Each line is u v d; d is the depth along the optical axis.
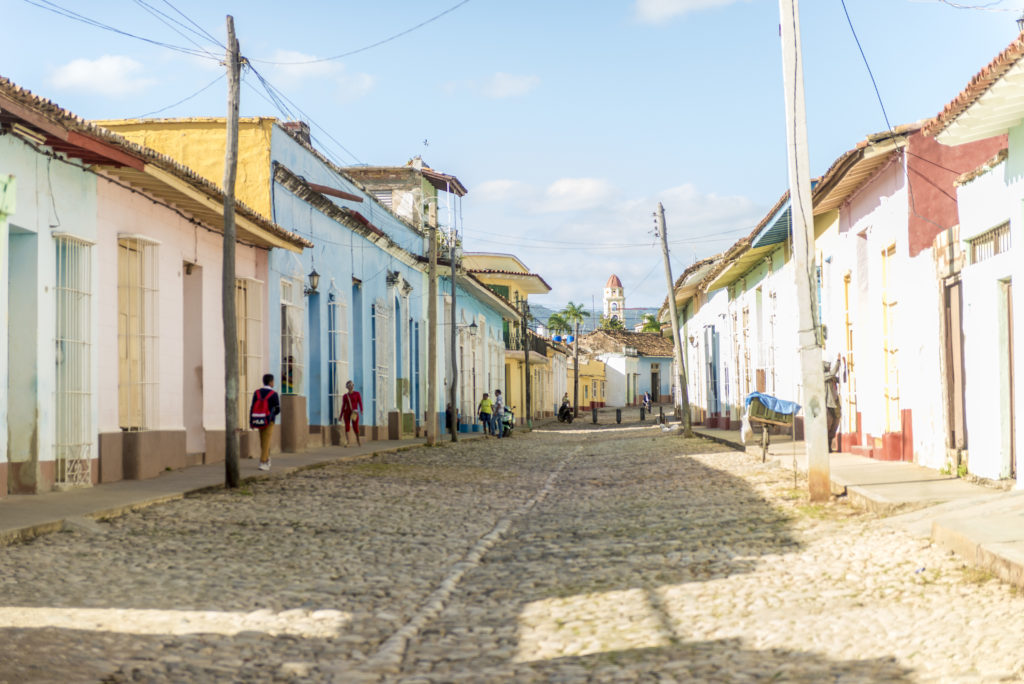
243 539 9.98
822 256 20.25
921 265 14.05
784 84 12.04
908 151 14.19
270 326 21.16
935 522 8.37
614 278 139.25
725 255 27.02
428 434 28.80
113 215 14.44
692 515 11.55
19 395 12.34
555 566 8.69
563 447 30.59
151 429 15.57
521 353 55.16
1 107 10.72
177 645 5.84
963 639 5.46
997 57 8.91
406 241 35.25
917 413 14.45
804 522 10.31
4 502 11.34
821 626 6.01
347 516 12.00
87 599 6.94
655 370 91.88
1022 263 10.45
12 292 12.40
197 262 17.58
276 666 5.54
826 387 17.62
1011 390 11.21
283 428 22.17
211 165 21.38
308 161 24.55
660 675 5.16
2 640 5.60
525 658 5.69
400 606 7.17
